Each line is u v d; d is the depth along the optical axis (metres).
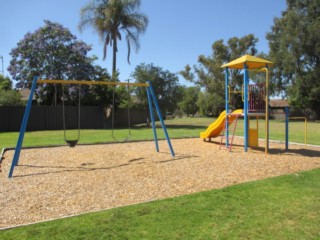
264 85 11.38
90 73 28.56
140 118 33.00
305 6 43.47
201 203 5.16
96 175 7.34
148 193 5.91
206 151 11.00
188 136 16.30
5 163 9.02
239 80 48.28
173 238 3.89
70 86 27.56
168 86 25.92
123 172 7.62
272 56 45.97
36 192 5.99
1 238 3.88
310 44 40.88
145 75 25.22
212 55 51.47
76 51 28.56
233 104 48.88
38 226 4.25
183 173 7.52
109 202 5.39
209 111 64.00
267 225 4.26
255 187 6.11
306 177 6.94
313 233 4.02
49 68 28.20
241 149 11.57
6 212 4.90
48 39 28.44
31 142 14.58
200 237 3.92
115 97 26.66
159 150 11.23
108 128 25.73
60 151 11.12
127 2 30.56
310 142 14.04
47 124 24.56
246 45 49.38
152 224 4.30
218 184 6.56
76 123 25.84
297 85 42.62
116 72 27.66
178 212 4.75
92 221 4.41
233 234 4.00
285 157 9.77
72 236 3.94
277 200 5.31
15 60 28.67
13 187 6.37
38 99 29.98
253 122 33.94
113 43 31.64
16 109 23.31
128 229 4.14
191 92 75.94
